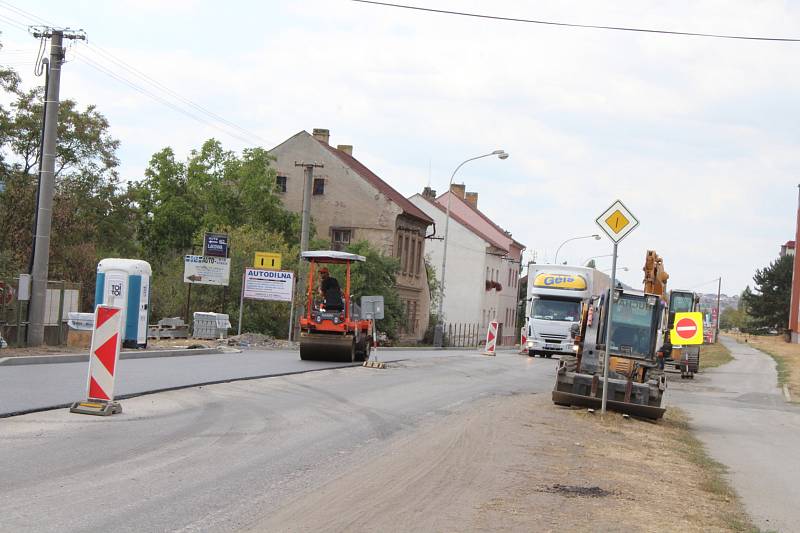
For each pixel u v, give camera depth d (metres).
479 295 80.56
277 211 57.75
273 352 31.06
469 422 15.02
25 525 6.86
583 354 19.41
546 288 41.47
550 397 20.64
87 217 55.69
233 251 40.41
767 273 127.19
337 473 9.83
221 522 7.36
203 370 20.86
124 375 18.61
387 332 55.00
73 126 56.53
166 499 8.05
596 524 8.29
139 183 59.88
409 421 14.66
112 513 7.42
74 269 46.75
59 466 9.19
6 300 24.70
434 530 7.52
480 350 52.47
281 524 7.39
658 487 10.80
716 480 12.16
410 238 67.19
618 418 17.42
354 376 22.58
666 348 19.98
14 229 45.03
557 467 11.33
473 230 80.88
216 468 9.66
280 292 35.34
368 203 63.06
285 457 10.61
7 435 10.83
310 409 15.27
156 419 12.91
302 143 63.91
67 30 25.78
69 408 13.24
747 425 20.33
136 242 61.25
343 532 7.24
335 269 47.06
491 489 9.50
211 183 57.44
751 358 59.88
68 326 26.22
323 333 26.77
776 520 9.88
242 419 13.50
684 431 17.62
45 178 25.52
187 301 36.62
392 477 9.78
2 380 16.31
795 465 14.55
